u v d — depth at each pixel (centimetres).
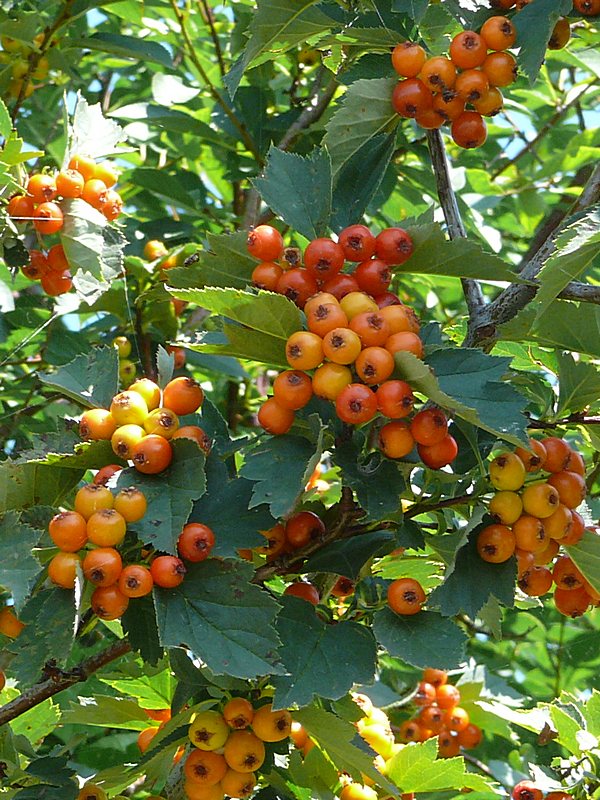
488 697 81
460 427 58
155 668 63
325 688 55
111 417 56
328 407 57
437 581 65
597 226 55
